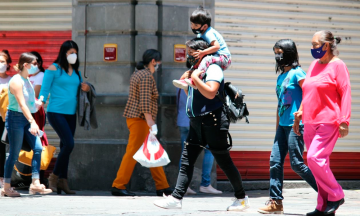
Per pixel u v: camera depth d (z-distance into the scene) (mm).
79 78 18531
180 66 19828
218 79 11961
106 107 19703
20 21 21312
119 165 19469
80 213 12164
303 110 11898
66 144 17906
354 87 22281
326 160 11570
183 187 12547
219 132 12195
